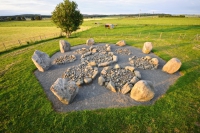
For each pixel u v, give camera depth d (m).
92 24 87.38
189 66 15.80
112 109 9.71
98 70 15.53
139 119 8.82
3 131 8.32
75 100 11.00
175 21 79.44
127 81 12.81
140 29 49.53
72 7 33.56
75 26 35.62
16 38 46.34
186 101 10.27
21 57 21.00
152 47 22.16
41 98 11.20
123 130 8.14
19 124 8.77
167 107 9.73
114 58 18.33
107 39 31.48
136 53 21.41
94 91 12.07
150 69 15.88
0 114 9.59
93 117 9.10
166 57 18.91
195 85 12.21
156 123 8.49
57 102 10.80
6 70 16.39
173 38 30.28
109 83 12.27
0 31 67.00
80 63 18.02
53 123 8.77
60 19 33.88
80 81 12.96
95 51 21.89
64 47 22.66
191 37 30.78
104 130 8.20
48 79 14.41
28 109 10.00
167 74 14.70
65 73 14.81
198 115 8.91
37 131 8.28
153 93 10.15
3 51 26.95
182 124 8.33
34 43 33.94
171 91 11.57
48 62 16.56
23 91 12.16
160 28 48.75
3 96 11.51
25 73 15.48
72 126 8.53
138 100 10.56
